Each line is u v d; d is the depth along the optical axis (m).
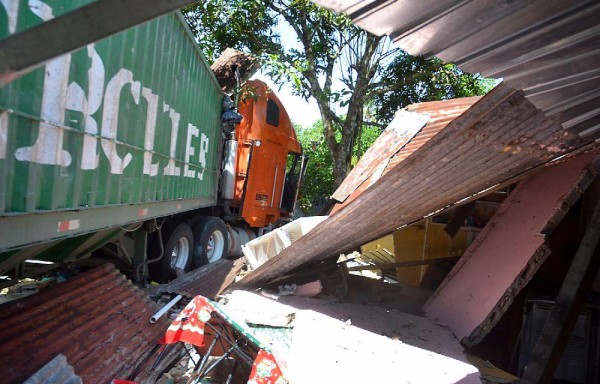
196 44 7.29
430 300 6.88
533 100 2.88
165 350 4.47
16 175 3.09
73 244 5.24
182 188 7.63
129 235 7.22
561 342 4.36
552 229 5.57
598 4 1.79
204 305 3.96
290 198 13.89
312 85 13.95
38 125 3.27
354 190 5.96
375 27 2.00
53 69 3.37
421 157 4.15
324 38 14.29
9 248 3.12
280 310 6.07
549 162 5.18
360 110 14.55
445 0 1.78
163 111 6.16
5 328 3.51
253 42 13.67
